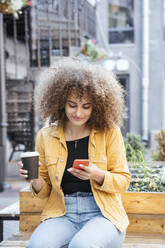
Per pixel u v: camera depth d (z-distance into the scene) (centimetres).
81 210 175
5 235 323
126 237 211
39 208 227
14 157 869
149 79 1029
